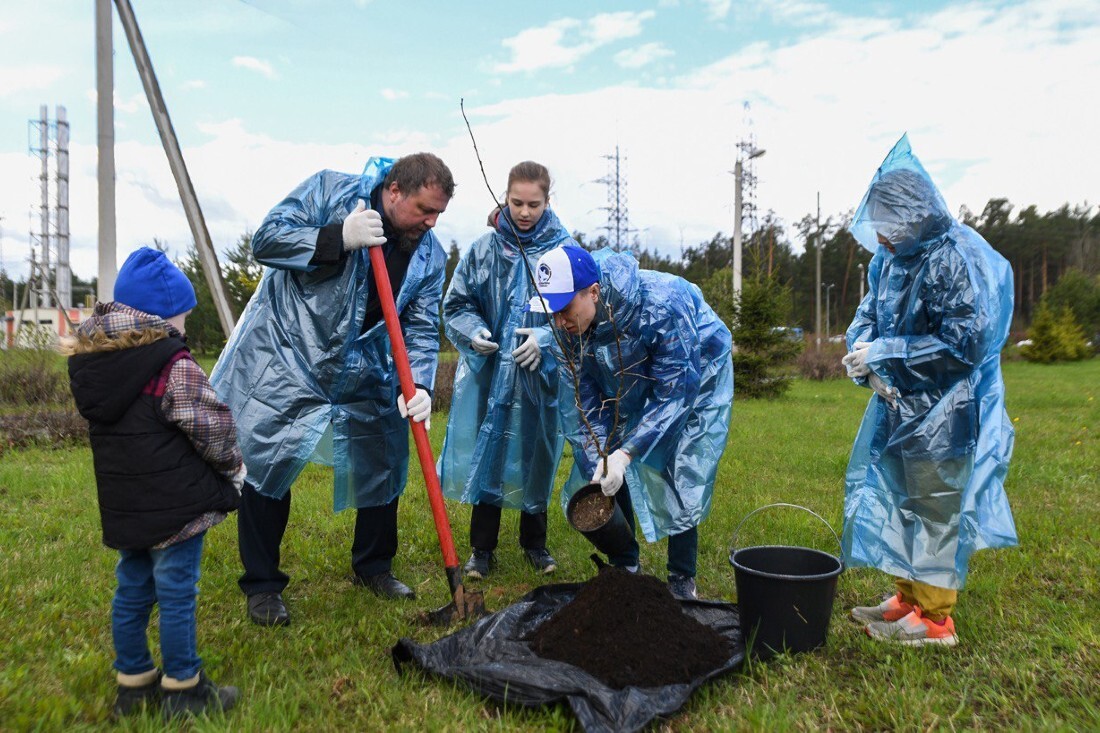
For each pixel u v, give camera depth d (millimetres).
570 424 3746
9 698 2465
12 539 4363
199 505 2393
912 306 3064
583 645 2691
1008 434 3127
